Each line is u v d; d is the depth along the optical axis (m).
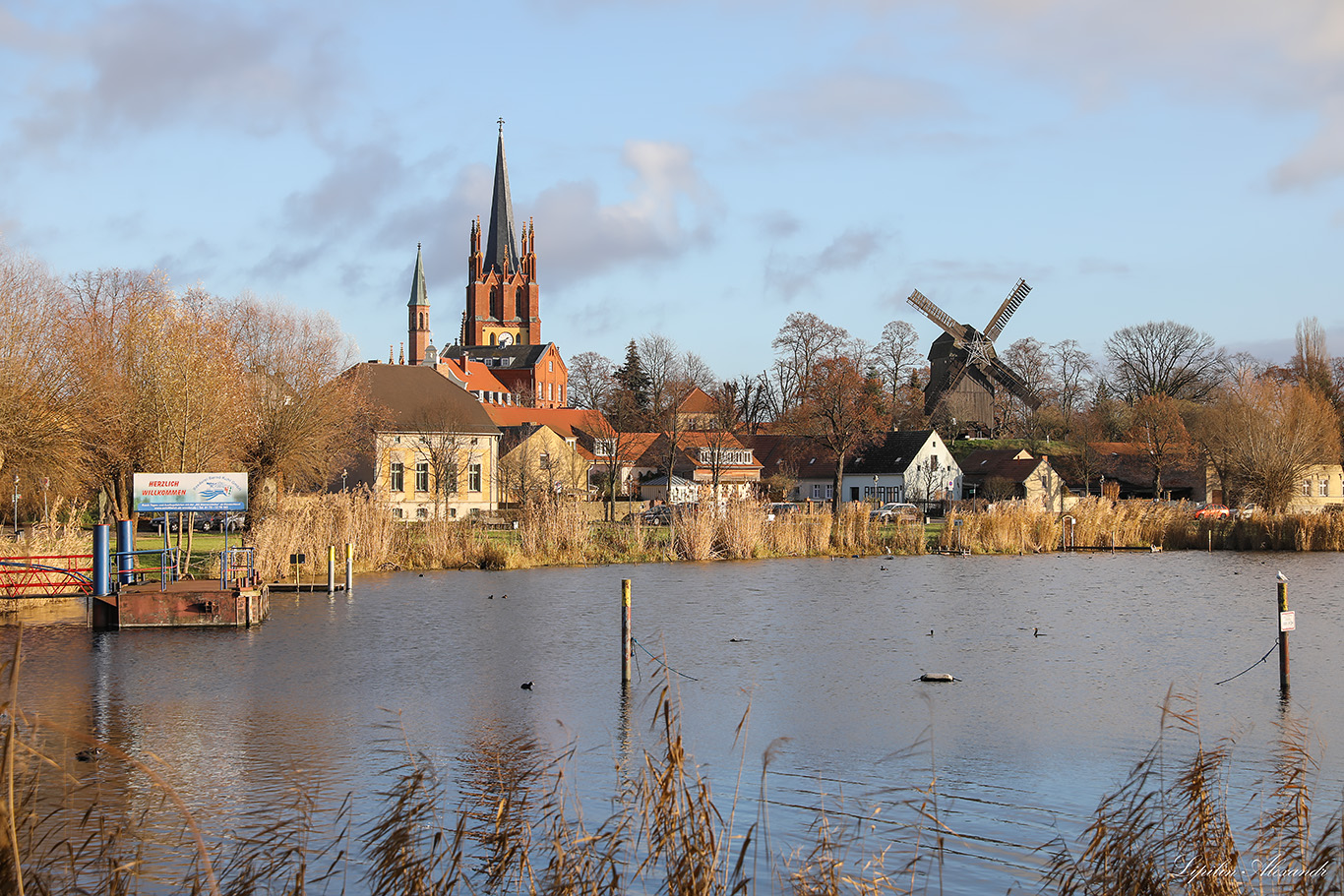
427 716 19.95
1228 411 81.12
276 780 15.70
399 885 10.36
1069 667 25.12
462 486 85.19
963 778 16.12
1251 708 20.80
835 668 24.98
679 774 10.45
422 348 191.00
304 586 41.25
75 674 24.08
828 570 49.31
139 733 18.58
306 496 54.56
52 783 15.32
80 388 42.97
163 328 46.34
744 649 27.56
